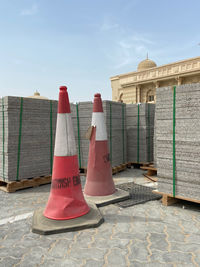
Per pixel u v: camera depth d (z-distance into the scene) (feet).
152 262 7.80
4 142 17.69
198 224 10.83
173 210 12.77
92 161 15.21
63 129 11.63
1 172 18.15
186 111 12.44
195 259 7.95
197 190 12.16
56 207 11.09
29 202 14.83
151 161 25.75
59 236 9.80
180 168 12.81
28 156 18.53
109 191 14.96
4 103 17.56
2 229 10.66
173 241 9.20
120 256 8.19
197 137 12.05
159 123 13.67
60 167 11.41
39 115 19.27
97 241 9.30
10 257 8.30
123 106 25.11
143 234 9.84
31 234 10.08
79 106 23.11
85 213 11.34
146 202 14.32
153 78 82.23
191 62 71.20
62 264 7.80
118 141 24.02
